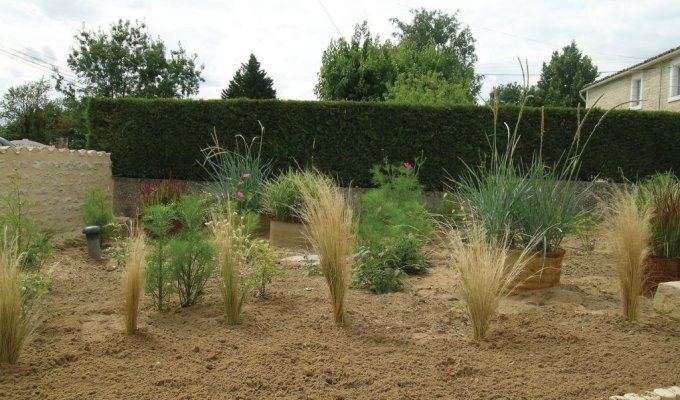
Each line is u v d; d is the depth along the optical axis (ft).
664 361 9.95
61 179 25.62
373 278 15.43
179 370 9.04
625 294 12.49
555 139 33.01
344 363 9.48
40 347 10.07
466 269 11.24
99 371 8.98
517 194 15.01
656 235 15.12
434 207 33.37
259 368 9.13
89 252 19.35
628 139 33.17
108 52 102.94
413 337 11.16
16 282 9.29
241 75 85.40
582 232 19.92
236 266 11.85
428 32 120.47
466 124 33.06
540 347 10.59
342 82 66.80
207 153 33.81
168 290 12.60
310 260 17.04
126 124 34.09
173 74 107.34
